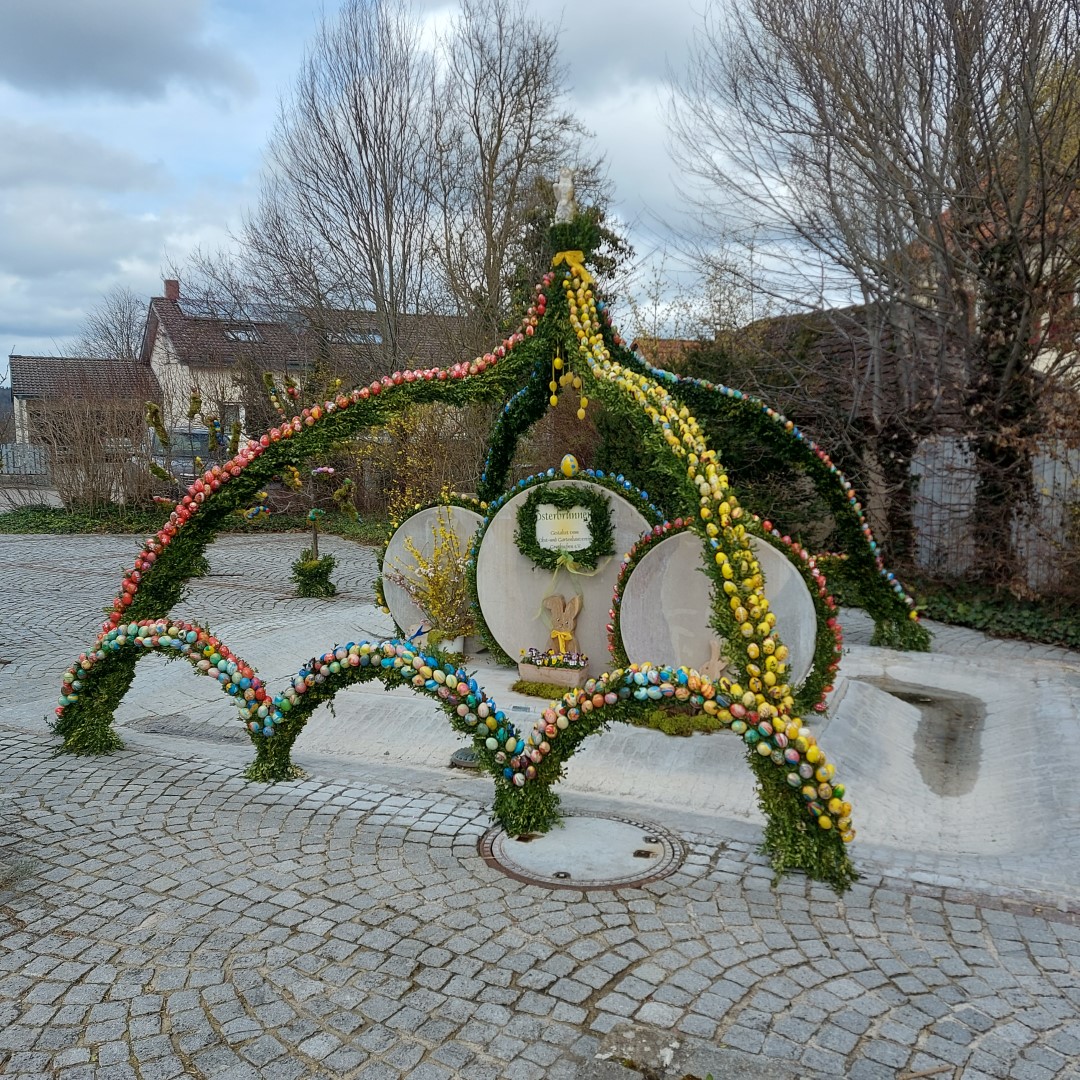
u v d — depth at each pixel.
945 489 13.15
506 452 9.64
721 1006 3.49
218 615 12.25
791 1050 3.22
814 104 13.26
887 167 12.43
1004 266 11.92
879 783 6.45
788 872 4.68
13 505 23.58
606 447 13.52
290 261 23.77
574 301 6.65
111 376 25.31
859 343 14.76
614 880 4.59
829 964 3.80
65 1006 3.49
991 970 3.77
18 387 34.06
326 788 5.88
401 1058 3.17
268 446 6.69
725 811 5.75
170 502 18.75
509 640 8.98
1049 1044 3.26
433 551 9.94
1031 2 11.28
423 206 22.77
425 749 6.92
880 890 4.52
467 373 6.75
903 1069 3.12
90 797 5.70
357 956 3.83
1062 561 11.51
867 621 12.28
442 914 4.20
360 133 21.89
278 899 4.35
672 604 7.60
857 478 13.73
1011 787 6.43
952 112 12.12
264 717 5.95
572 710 5.12
